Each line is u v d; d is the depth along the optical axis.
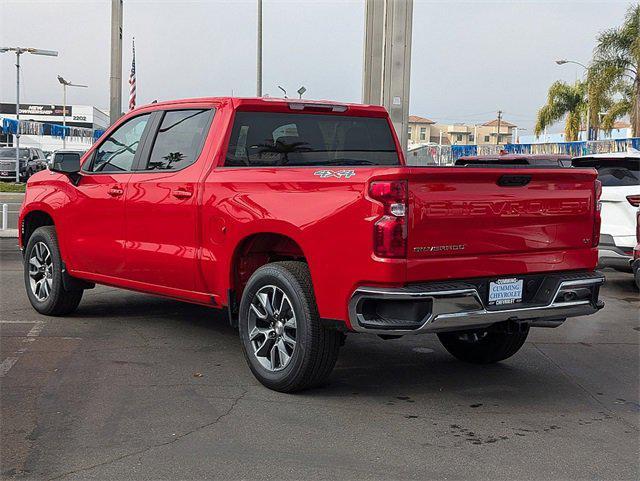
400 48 14.60
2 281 9.96
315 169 5.20
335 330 5.18
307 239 5.10
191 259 6.05
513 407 5.24
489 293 5.09
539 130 50.56
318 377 5.27
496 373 6.12
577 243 5.53
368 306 4.84
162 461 4.17
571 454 4.39
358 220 4.81
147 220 6.48
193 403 5.15
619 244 9.92
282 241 5.74
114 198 6.80
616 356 6.79
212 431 4.64
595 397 5.52
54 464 4.11
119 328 7.33
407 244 4.71
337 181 4.98
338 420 4.88
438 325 4.78
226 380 5.70
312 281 5.12
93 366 6.00
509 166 5.18
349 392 5.50
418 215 4.73
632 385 5.85
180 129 6.46
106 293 9.19
